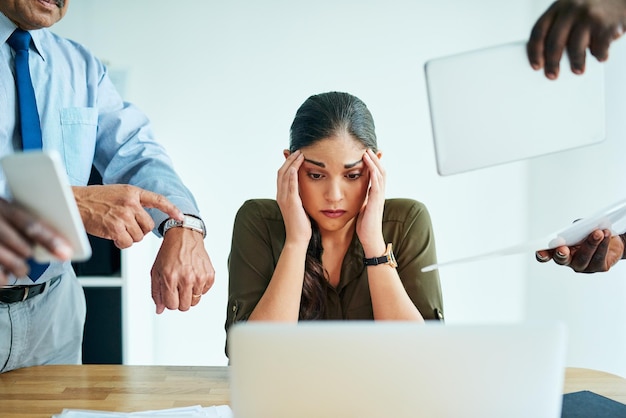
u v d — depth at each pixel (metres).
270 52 2.88
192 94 2.88
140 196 1.31
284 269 1.51
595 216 1.07
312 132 1.47
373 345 0.76
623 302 2.44
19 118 1.64
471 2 2.87
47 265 1.55
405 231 1.65
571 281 2.74
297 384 0.78
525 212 2.94
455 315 2.98
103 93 1.87
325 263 1.64
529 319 2.95
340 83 2.90
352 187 1.50
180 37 2.86
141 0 2.84
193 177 2.91
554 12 0.93
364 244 1.54
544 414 0.79
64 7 1.61
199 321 2.94
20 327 1.60
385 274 1.53
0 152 1.61
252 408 0.79
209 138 2.90
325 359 0.77
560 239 1.15
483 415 0.78
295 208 1.51
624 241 1.33
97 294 2.53
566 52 0.96
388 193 2.94
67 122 1.73
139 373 1.42
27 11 1.53
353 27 2.88
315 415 0.78
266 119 2.90
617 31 0.92
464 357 0.77
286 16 2.87
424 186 2.93
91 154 1.79
